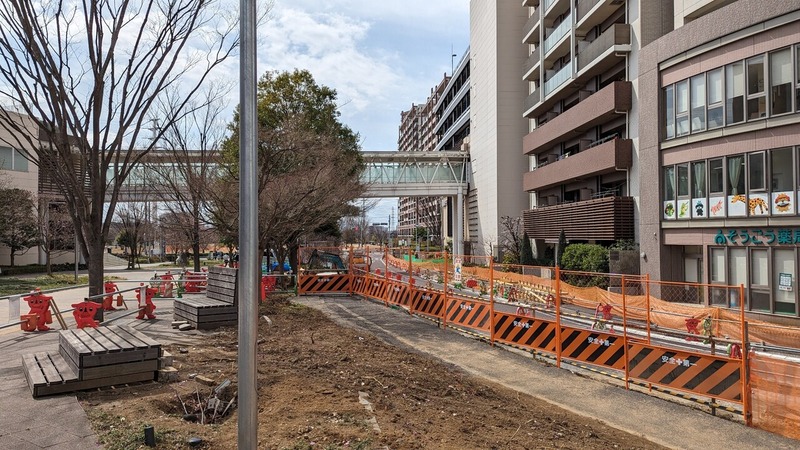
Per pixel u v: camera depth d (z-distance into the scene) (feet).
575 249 90.89
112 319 37.27
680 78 68.90
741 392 24.73
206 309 34.50
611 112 85.97
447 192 170.40
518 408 22.84
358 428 15.99
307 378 21.86
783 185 55.83
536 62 124.26
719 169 63.46
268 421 16.31
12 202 93.30
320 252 116.67
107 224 33.83
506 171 145.18
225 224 47.52
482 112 159.94
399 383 23.35
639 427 23.22
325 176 50.96
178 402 18.30
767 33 56.95
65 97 30.50
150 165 52.70
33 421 15.51
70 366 20.01
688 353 26.99
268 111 73.15
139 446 13.79
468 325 42.06
